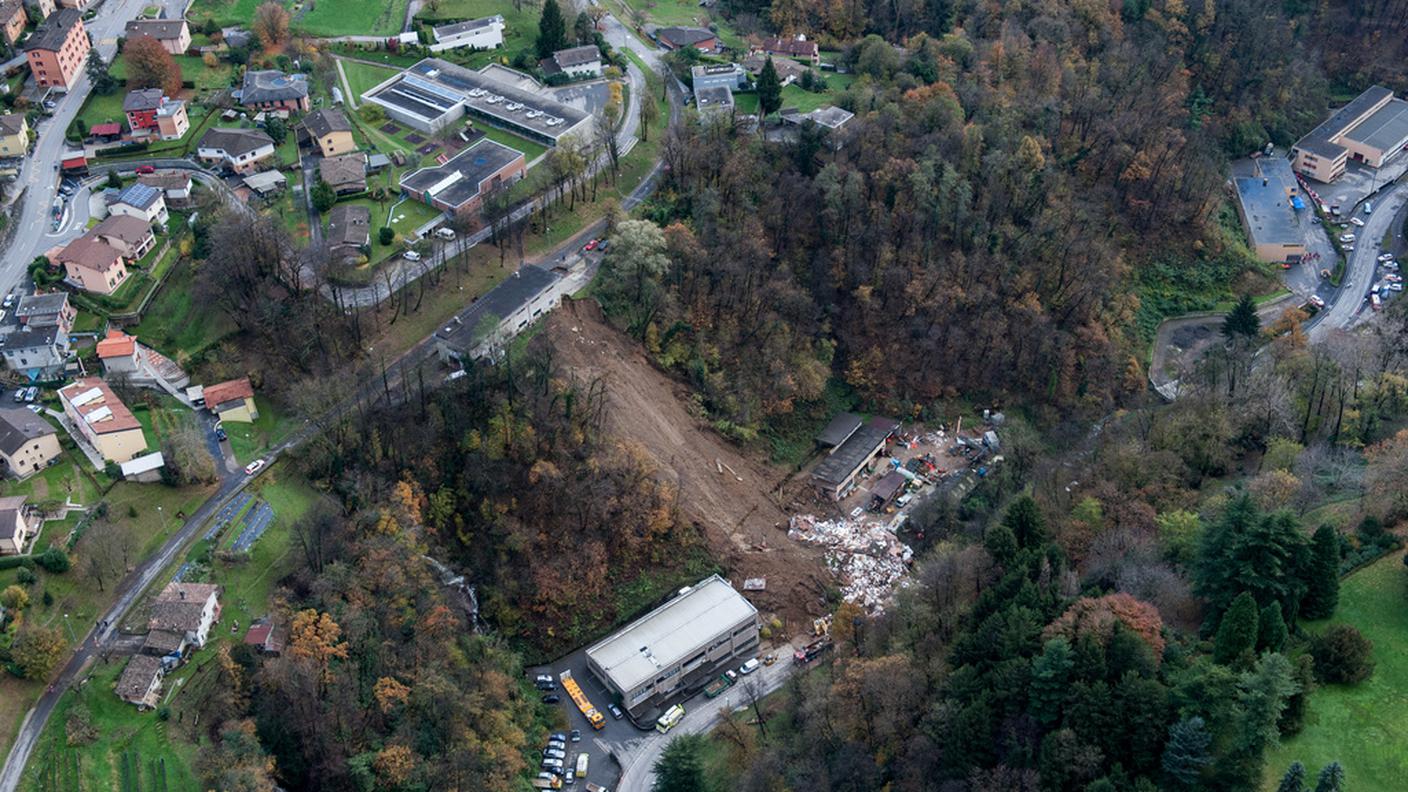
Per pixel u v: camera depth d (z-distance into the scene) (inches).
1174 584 6865.2
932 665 6988.2
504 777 7130.9
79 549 7800.2
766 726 7824.8
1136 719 5821.9
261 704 7003.0
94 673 7199.8
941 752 6382.9
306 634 7190.0
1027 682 6245.1
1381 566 6865.2
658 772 6766.7
